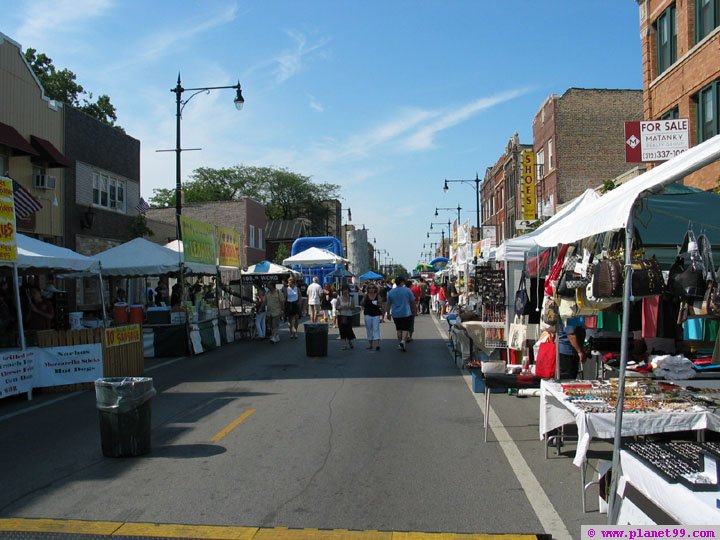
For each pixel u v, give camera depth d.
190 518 5.12
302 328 26.53
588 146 32.69
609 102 32.91
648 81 20.47
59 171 22.16
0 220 10.34
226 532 4.84
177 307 17.66
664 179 4.60
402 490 5.80
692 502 3.37
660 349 8.52
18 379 10.50
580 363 8.88
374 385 11.78
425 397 10.54
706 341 8.82
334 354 16.86
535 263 11.86
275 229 65.62
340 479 6.12
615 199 5.36
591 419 5.25
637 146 15.06
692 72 17.48
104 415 6.92
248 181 75.00
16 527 4.94
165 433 8.09
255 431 8.15
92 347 11.73
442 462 6.70
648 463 4.02
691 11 17.73
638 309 8.15
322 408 9.62
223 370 14.02
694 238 6.52
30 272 14.61
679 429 5.23
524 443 7.49
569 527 4.91
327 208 79.12
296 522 5.03
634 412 5.32
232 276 34.62
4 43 19.12
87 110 40.66
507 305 12.42
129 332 12.94
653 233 9.77
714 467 3.59
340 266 35.94
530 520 5.06
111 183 26.11
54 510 5.32
